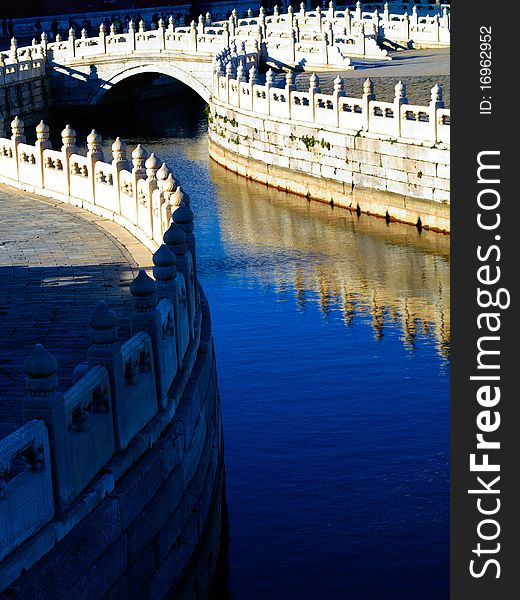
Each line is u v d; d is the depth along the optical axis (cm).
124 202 3053
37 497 1267
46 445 1284
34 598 1212
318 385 2622
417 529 1984
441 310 3164
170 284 1797
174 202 2414
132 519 1449
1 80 6856
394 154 4209
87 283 2444
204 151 6022
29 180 3525
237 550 1944
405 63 6475
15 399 1716
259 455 2261
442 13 8069
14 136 3584
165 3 9775
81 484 1371
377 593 1811
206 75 6988
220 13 9612
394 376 2669
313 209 4544
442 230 4041
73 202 3322
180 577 1641
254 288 3425
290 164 4853
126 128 6994
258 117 5047
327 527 1998
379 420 2414
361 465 2211
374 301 3262
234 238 4088
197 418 1791
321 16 7419
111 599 1389
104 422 1441
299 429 2375
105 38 7338
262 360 2791
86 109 7469
